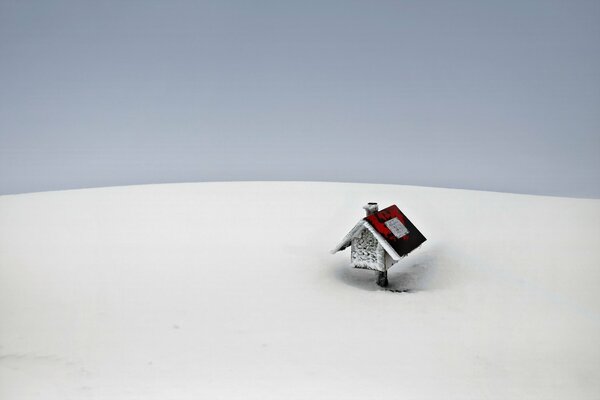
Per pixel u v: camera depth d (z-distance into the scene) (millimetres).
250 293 8008
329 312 7238
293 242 10945
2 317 7020
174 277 8836
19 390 5102
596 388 5191
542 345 6211
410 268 9297
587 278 8555
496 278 8602
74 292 8055
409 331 6609
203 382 5219
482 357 5883
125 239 11484
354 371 5480
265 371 5465
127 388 5113
